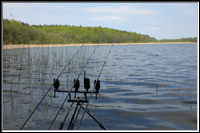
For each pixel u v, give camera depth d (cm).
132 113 568
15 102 646
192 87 877
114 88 864
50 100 677
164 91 816
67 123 495
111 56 2558
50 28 7319
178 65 1647
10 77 1058
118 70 1375
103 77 1112
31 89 820
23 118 518
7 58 1794
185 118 534
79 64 1644
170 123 499
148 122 507
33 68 1392
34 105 620
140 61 1969
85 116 543
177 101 683
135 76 1145
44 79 1032
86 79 463
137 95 759
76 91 475
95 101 682
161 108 612
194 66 1577
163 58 2292
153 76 1144
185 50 3991
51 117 529
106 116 543
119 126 479
